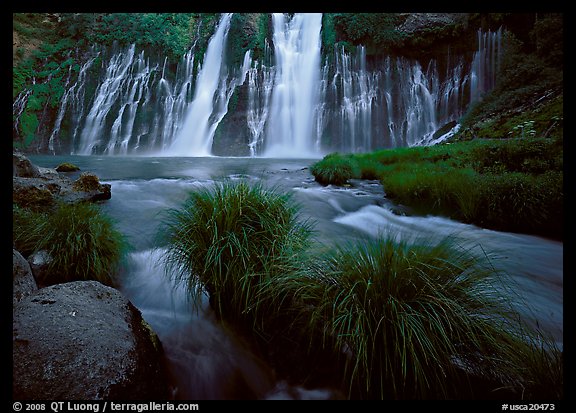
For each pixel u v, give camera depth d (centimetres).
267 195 318
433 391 187
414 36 2791
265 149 2908
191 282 289
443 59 2802
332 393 212
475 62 2616
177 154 2958
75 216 384
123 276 374
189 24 3275
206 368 249
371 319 201
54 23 2988
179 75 3152
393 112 2878
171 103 3062
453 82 2742
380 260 217
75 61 2911
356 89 2884
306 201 791
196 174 1247
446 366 187
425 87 2845
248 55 3056
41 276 329
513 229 593
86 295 240
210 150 2919
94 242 357
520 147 842
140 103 2966
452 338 194
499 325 201
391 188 857
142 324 252
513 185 606
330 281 228
